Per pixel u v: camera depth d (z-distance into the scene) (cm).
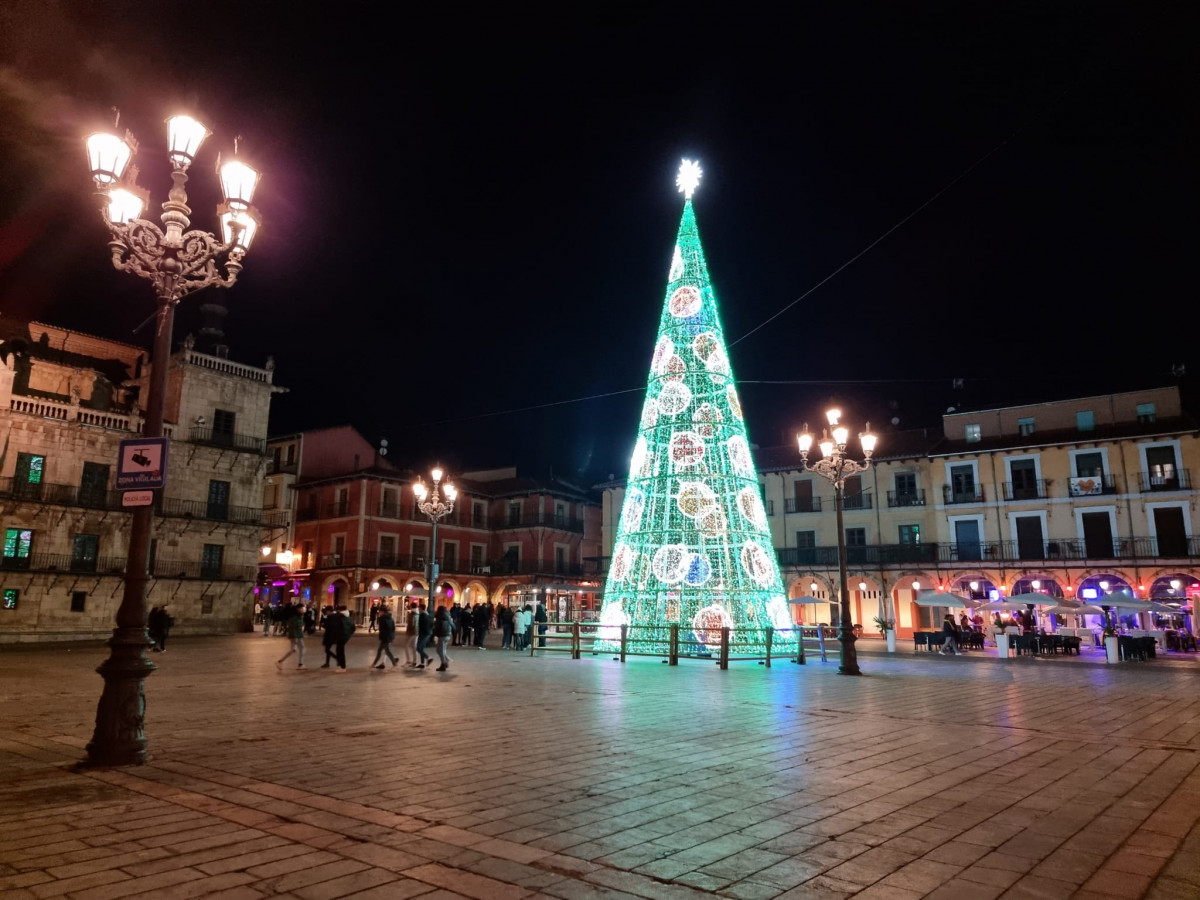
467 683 1408
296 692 1248
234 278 809
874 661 2194
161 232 768
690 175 2133
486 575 5191
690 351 2005
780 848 468
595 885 404
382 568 4559
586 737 841
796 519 4422
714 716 1008
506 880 408
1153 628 3134
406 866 427
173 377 3644
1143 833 503
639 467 2023
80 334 3650
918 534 4097
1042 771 688
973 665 2048
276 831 489
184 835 479
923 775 668
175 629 3425
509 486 5503
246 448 3756
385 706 1082
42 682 1374
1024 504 3844
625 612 2025
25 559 3003
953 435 4166
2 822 506
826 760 729
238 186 789
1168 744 829
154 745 780
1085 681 1564
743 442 1984
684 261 2061
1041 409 3953
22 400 3028
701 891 399
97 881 398
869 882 413
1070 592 3631
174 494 3503
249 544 3775
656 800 577
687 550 1883
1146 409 3722
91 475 3219
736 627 1834
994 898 392
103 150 734
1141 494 3588
